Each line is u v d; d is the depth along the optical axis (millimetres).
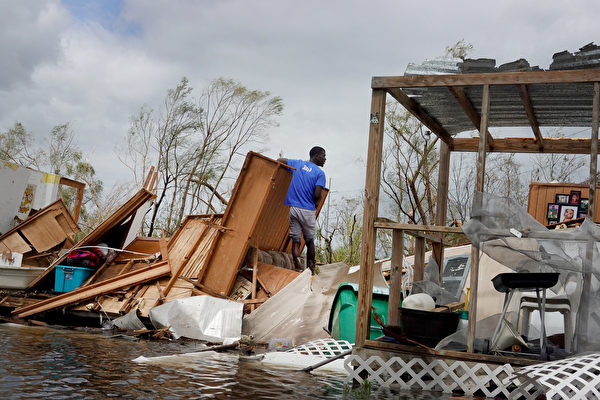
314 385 4672
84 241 10094
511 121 6664
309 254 9727
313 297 7707
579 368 3842
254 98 19969
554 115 6348
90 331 7906
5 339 6277
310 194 9703
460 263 7746
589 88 5281
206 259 9133
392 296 5738
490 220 4812
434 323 5016
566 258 4684
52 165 21938
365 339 5090
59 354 5422
